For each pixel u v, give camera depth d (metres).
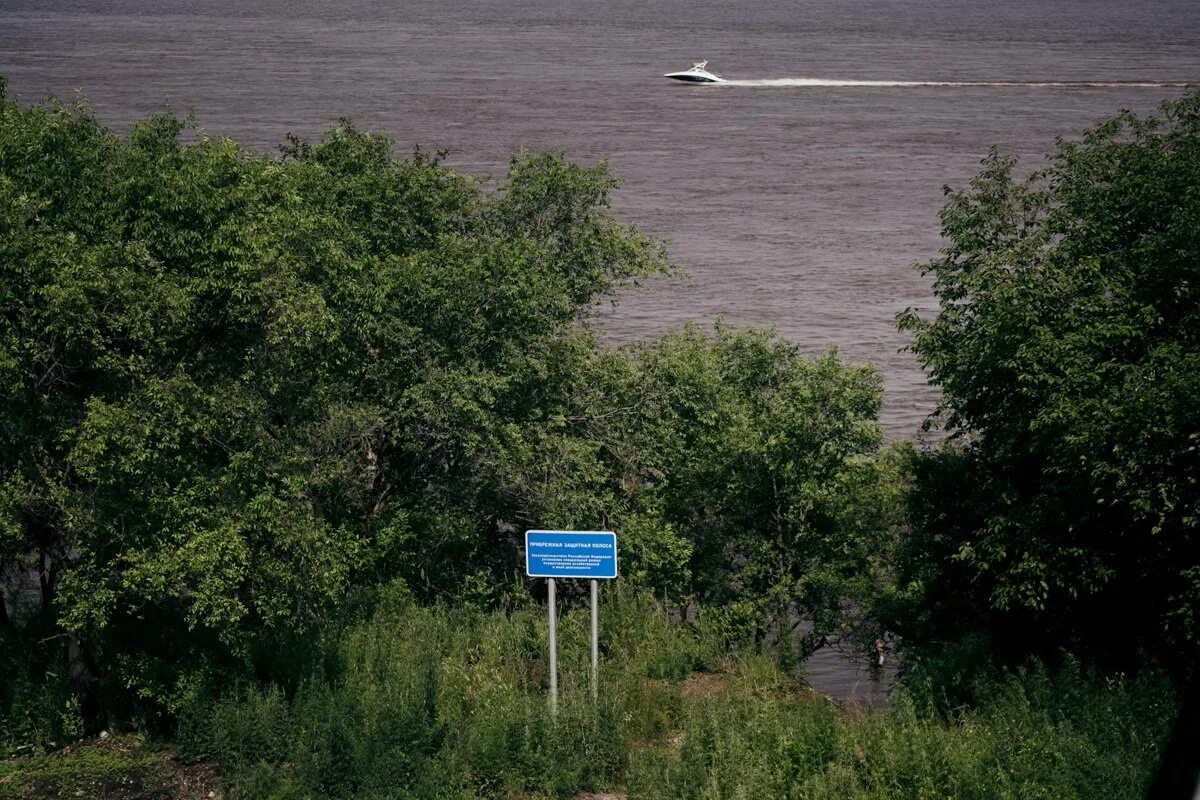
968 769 22.03
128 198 26.94
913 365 94.50
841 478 45.56
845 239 144.62
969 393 31.95
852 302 115.56
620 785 23.69
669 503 45.72
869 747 23.20
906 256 136.12
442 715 24.78
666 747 24.84
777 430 45.41
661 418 41.84
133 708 27.34
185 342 27.34
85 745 25.48
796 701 27.28
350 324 33.56
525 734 23.67
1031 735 23.03
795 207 165.00
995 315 29.97
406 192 39.56
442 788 22.28
